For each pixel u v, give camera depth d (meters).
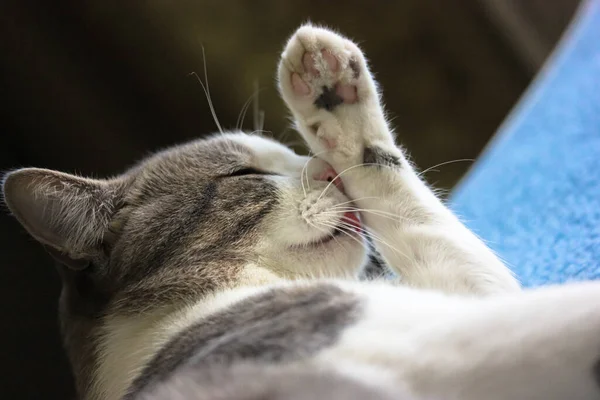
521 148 0.59
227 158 0.46
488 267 0.42
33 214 0.43
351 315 0.38
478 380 0.35
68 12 0.62
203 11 0.63
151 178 0.45
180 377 0.37
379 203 0.44
